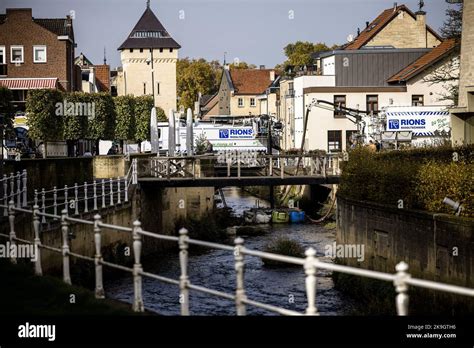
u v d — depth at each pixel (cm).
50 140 6419
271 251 4531
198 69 17525
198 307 3064
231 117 10206
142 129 8325
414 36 9769
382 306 2845
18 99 8262
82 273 3847
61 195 5044
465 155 3325
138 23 14500
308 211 7588
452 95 7144
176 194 5916
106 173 6069
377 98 8644
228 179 5541
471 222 2536
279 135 10406
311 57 10581
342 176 4156
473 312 2492
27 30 8388
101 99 6856
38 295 2022
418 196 3025
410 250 3003
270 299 3359
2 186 3553
